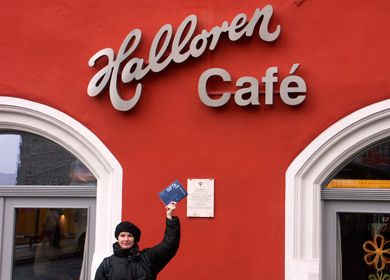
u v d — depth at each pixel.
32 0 6.09
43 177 6.11
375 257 5.53
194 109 5.71
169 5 5.87
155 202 5.68
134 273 4.25
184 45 5.68
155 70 5.70
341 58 5.49
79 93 5.91
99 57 5.84
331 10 5.56
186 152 5.69
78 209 6.06
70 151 5.96
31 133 6.12
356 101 5.41
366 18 5.48
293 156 5.49
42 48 6.02
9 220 6.12
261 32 5.58
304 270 5.34
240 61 5.68
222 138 5.64
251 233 5.50
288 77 5.46
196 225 5.60
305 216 5.47
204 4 5.80
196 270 5.55
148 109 5.79
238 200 5.55
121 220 5.71
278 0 5.67
